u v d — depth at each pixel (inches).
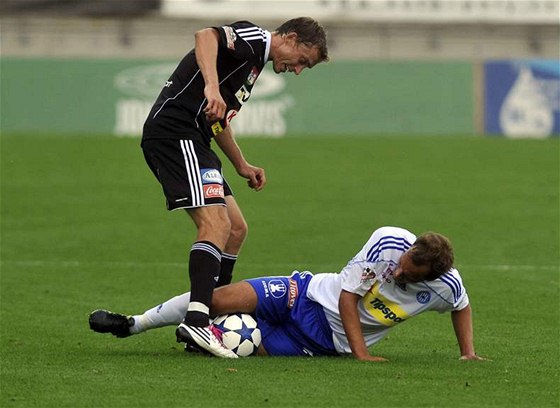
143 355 1083.9
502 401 900.0
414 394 914.7
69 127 4313.5
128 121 4328.3
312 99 4384.8
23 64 4335.6
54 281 1712.6
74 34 4968.0
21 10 6525.6
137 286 1681.8
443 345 1195.9
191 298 1055.6
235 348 1069.8
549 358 1112.2
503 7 5703.7
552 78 4384.8
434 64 4431.6
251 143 3946.9
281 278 1099.3
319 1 5876.0
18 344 1163.9
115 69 4352.9
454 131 4402.1
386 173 3341.5
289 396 899.4
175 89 1084.5
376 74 4443.9
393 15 5812.0
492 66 4419.3
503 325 1344.7
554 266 1921.8
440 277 1046.4
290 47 1094.4
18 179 3120.1
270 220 2485.2
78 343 1172.5
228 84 1088.8
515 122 4387.3
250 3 5890.8
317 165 3496.6
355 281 1044.5
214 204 1074.1
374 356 1101.1
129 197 2832.2
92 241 2186.3
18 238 2210.9
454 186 3093.0
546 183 3171.8
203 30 1072.8
